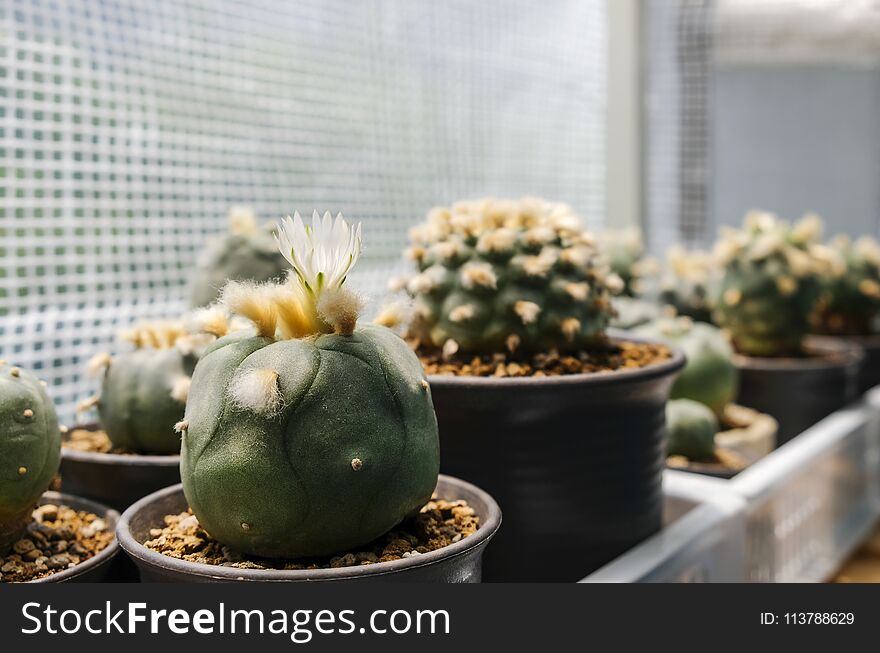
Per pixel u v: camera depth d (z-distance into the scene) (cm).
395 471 59
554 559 85
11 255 96
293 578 54
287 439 57
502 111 160
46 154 99
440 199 149
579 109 179
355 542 60
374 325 64
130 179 107
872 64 266
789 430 147
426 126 146
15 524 67
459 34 151
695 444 125
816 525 134
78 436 95
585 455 84
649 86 189
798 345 156
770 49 230
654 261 163
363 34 135
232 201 119
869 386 175
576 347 89
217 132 117
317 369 58
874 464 162
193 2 113
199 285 101
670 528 96
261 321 60
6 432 63
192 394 61
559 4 172
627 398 85
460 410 83
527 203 92
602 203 187
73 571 62
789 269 149
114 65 105
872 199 279
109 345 106
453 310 87
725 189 287
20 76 96
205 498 58
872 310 180
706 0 187
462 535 65
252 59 120
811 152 281
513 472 83
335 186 132
